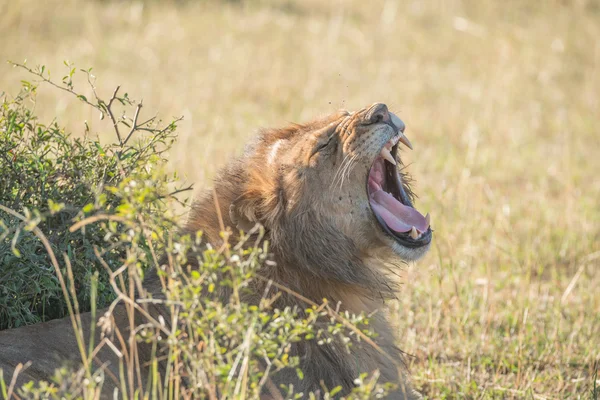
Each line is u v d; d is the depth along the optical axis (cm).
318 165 800
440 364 1027
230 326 595
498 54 2825
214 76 2417
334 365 749
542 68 2692
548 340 1055
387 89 2408
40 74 827
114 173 783
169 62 2519
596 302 1186
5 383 621
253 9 3139
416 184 1677
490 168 1839
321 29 2984
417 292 1168
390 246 823
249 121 2022
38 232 621
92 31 2686
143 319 714
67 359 663
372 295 824
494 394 953
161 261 768
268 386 698
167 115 2003
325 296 793
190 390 621
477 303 1179
